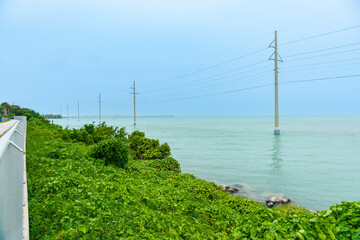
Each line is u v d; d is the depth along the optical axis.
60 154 11.27
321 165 19.33
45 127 29.69
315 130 62.97
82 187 6.95
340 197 11.55
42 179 7.07
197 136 47.12
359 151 26.81
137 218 5.78
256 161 21.00
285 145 32.53
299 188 12.96
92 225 4.88
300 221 5.66
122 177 9.88
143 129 72.50
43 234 4.42
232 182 14.32
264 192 12.34
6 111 83.62
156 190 8.68
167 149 18.55
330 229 5.07
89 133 21.41
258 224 6.07
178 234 5.76
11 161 4.02
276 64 50.06
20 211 4.41
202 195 9.53
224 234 6.43
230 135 49.44
